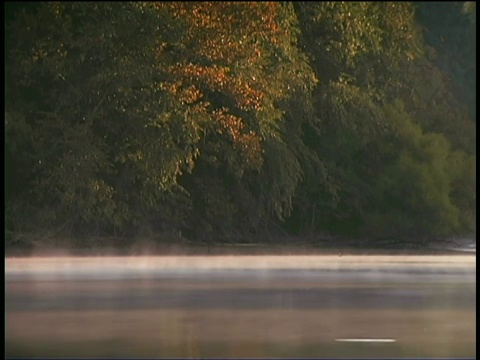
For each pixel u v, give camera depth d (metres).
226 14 139.25
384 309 64.56
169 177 129.25
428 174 156.00
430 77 173.00
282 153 138.50
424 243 155.75
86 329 54.44
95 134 132.75
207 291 77.44
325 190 153.00
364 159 158.38
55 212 130.38
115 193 131.50
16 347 48.12
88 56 134.75
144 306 66.12
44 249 127.75
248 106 132.75
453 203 164.12
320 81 155.88
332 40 155.12
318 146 154.75
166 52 136.75
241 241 144.75
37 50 136.12
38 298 71.38
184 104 130.75
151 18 134.12
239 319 59.12
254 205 142.75
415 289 79.62
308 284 84.56
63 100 134.12
